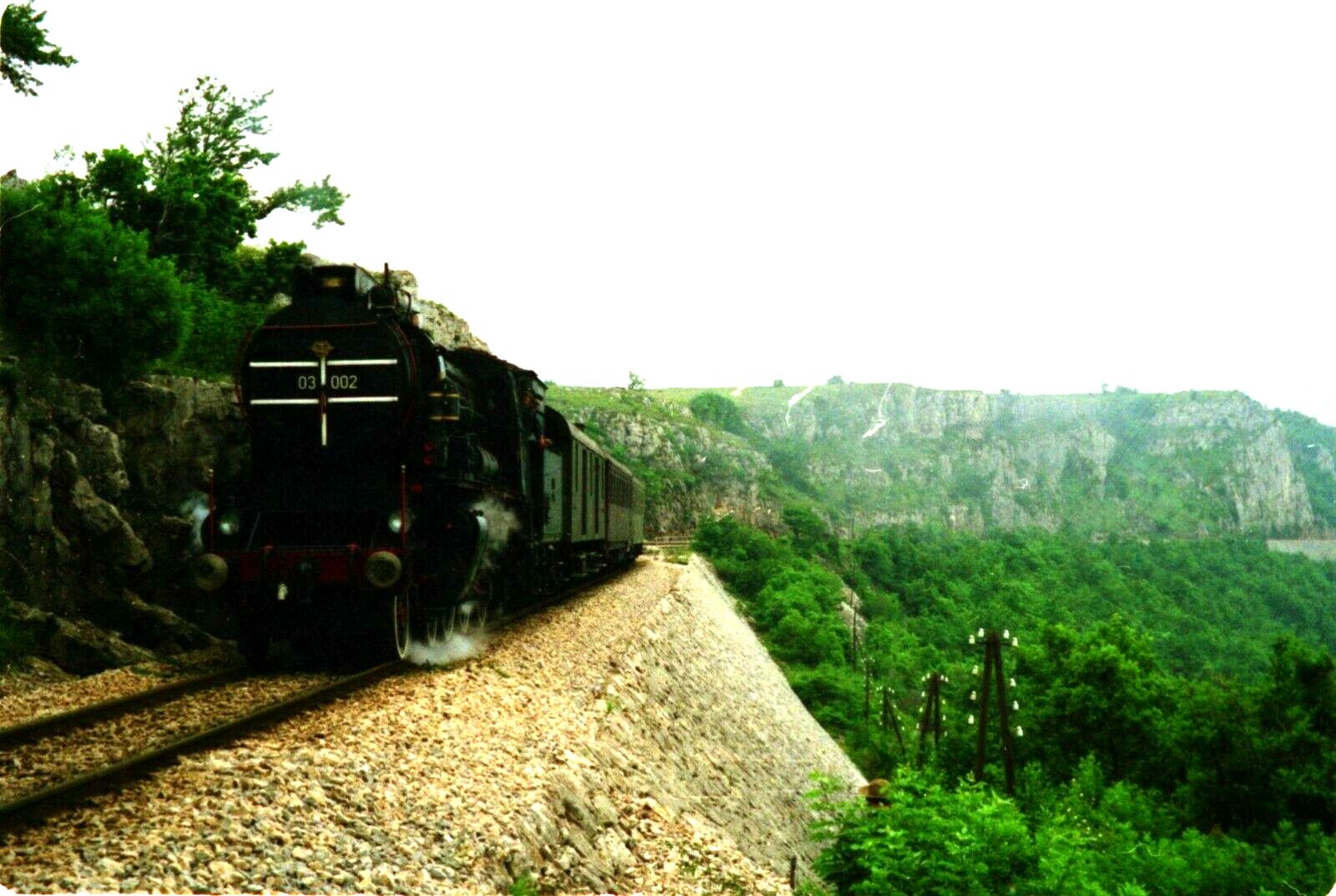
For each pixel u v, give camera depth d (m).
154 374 18.17
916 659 72.12
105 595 15.05
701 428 160.00
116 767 7.04
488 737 9.77
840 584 89.25
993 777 26.81
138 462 17.06
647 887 8.79
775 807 18.72
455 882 6.70
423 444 13.50
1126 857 14.98
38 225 16.95
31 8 18.28
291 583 12.31
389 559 12.14
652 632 22.31
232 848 6.09
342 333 13.34
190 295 20.27
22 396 14.59
